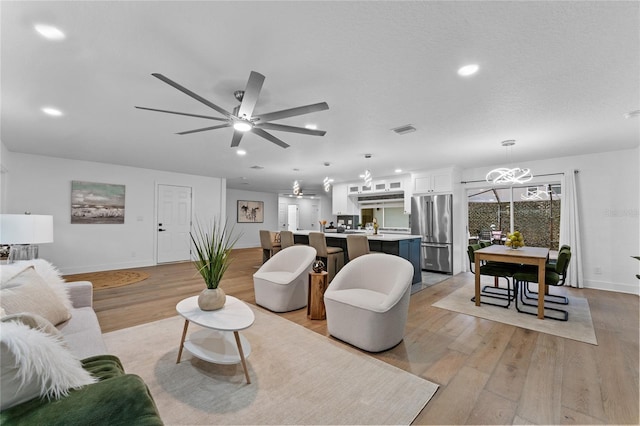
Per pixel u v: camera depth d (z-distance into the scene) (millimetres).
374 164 5613
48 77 2197
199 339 2250
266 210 11320
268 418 1572
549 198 5418
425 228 6156
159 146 4328
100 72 2121
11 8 1450
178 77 2189
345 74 2143
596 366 2150
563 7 1457
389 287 2762
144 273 5512
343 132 3520
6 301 1529
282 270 3797
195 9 1476
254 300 3871
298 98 2543
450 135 3641
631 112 2855
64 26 1607
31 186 4977
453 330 2848
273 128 2555
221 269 2215
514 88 2352
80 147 4426
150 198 6422
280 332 2760
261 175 7145
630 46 1772
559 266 3209
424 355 2324
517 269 3725
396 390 1839
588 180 4719
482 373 2053
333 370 2074
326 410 1645
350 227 8367
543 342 2568
